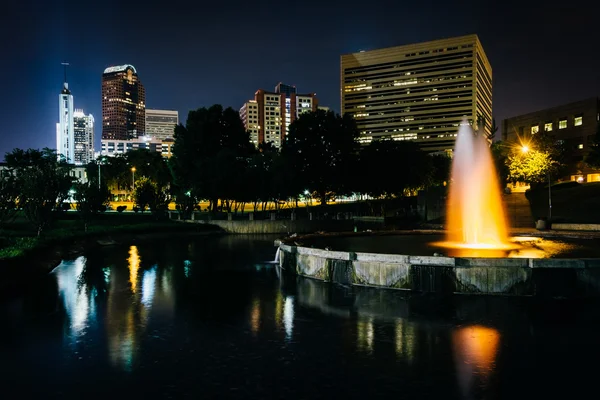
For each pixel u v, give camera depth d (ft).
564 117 295.07
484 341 36.60
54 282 68.64
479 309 46.62
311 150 242.58
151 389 27.99
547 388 27.50
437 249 76.02
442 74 634.84
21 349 36.24
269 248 122.52
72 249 109.60
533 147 252.21
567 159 277.23
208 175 210.38
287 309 48.83
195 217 225.76
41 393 27.76
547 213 173.68
